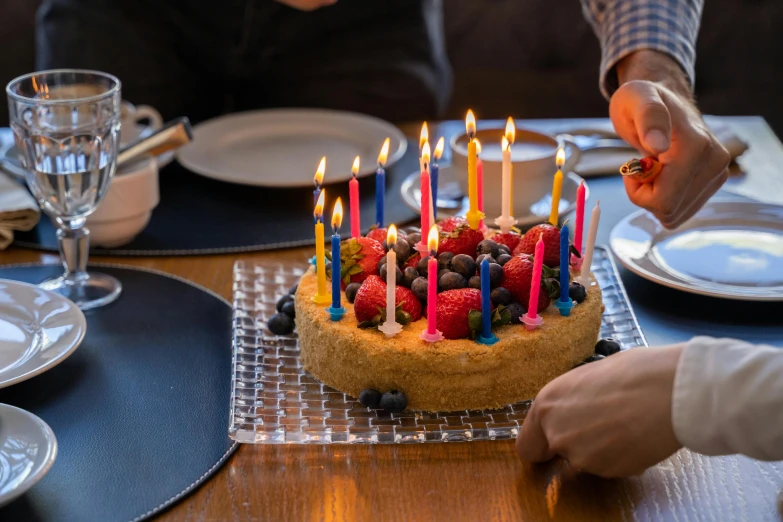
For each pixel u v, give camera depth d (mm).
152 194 1242
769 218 1243
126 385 1026
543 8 2615
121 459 946
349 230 1278
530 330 1019
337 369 1021
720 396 853
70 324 1051
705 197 1163
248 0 1913
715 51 2559
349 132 1518
